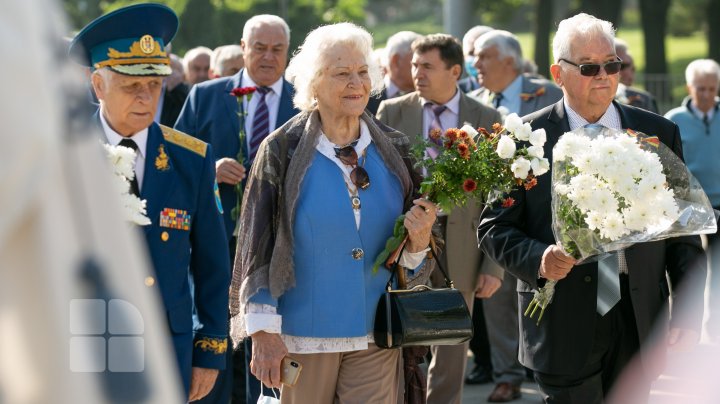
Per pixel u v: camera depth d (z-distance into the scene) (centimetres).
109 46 584
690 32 8444
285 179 608
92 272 146
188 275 607
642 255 690
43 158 141
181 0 4231
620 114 733
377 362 623
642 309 689
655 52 5000
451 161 621
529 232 714
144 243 551
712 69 1501
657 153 684
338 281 607
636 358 698
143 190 590
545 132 697
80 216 146
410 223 607
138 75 580
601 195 634
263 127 1007
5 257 141
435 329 610
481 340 1247
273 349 600
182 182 604
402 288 633
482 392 1207
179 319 590
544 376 708
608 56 712
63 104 145
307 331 607
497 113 992
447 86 980
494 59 1286
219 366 614
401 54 1278
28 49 139
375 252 619
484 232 720
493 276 934
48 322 143
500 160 637
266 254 603
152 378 156
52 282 143
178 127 1034
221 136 1005
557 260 659
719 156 1509
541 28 5253
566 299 691
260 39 1006
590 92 711
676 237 712
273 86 1016
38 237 142
